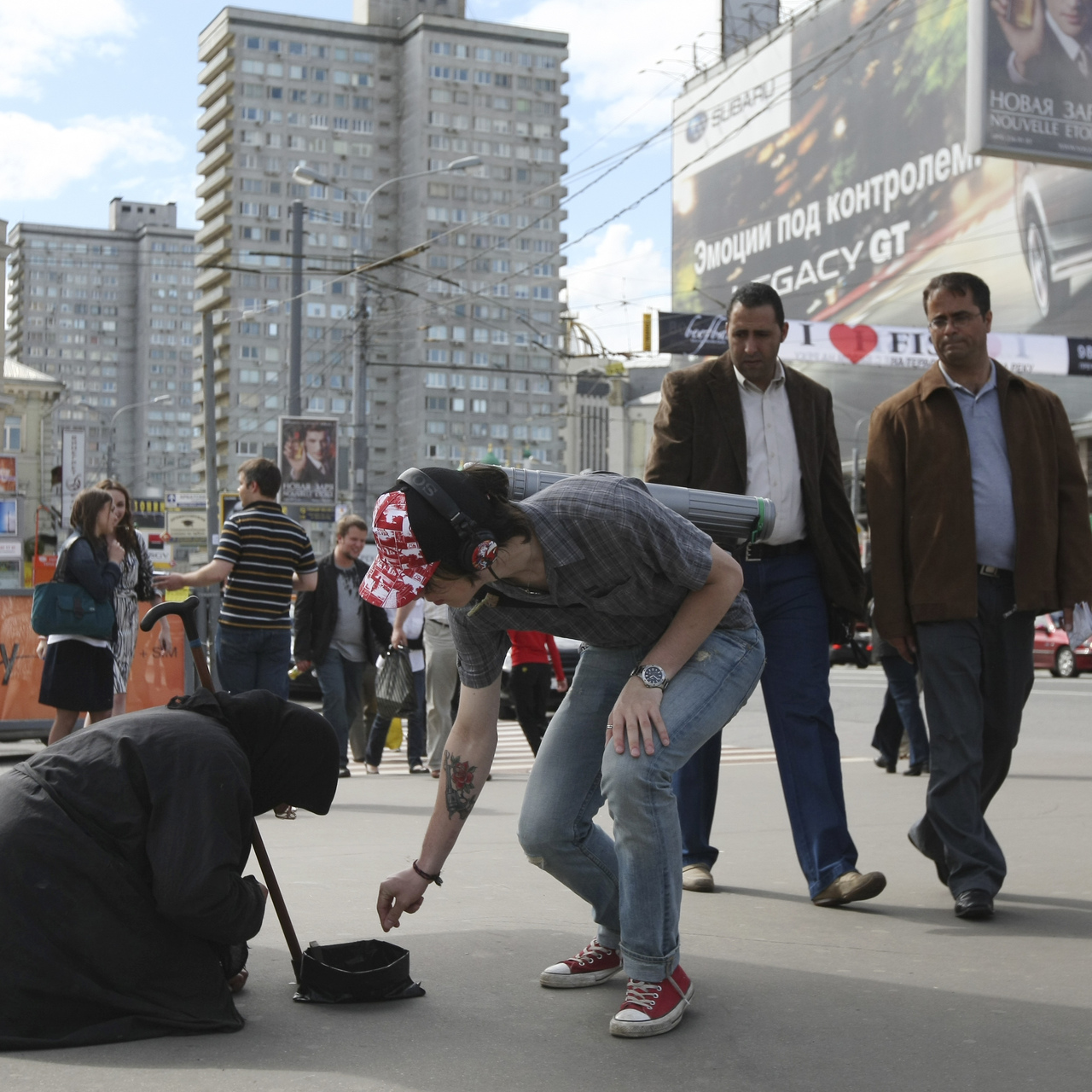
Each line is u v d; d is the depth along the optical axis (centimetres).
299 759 316
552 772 329
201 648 318
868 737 1191
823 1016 312
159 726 298
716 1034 299
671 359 3838
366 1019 310
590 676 331
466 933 396
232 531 729
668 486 363
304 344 11675
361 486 2691
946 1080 269
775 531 448
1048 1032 300
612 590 293
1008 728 445
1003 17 1584
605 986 339
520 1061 279
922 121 4662
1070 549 439
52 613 673
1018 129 1602
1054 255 4231
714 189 5684
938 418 440
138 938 292
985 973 351
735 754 1023
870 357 2728
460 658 325
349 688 896
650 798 299
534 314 12206
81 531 686
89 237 19250
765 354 452
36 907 286
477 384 11906
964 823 423
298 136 11925
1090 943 383
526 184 12294
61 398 6531
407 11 12275
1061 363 2622
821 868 436
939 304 438
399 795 786
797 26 5206
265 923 409
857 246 4938
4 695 983
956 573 429
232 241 11662
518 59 12275
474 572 271
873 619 465
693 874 463
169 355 19212
